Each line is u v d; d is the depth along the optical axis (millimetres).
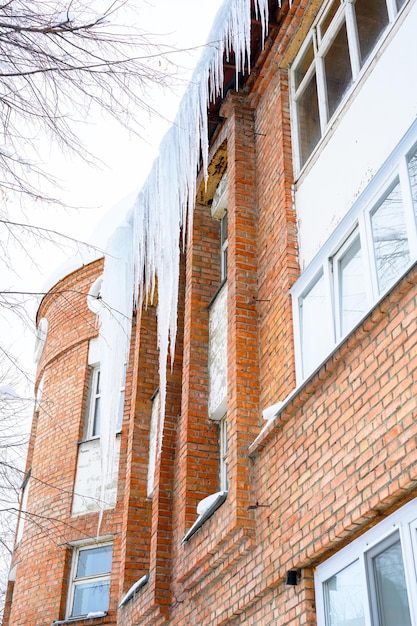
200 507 8094
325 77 8266
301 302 7574
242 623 7195
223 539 7477
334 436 6113
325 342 6945
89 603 12070
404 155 6102
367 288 6309
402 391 5352
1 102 4922
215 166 10602
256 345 8242
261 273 8562
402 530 5156
